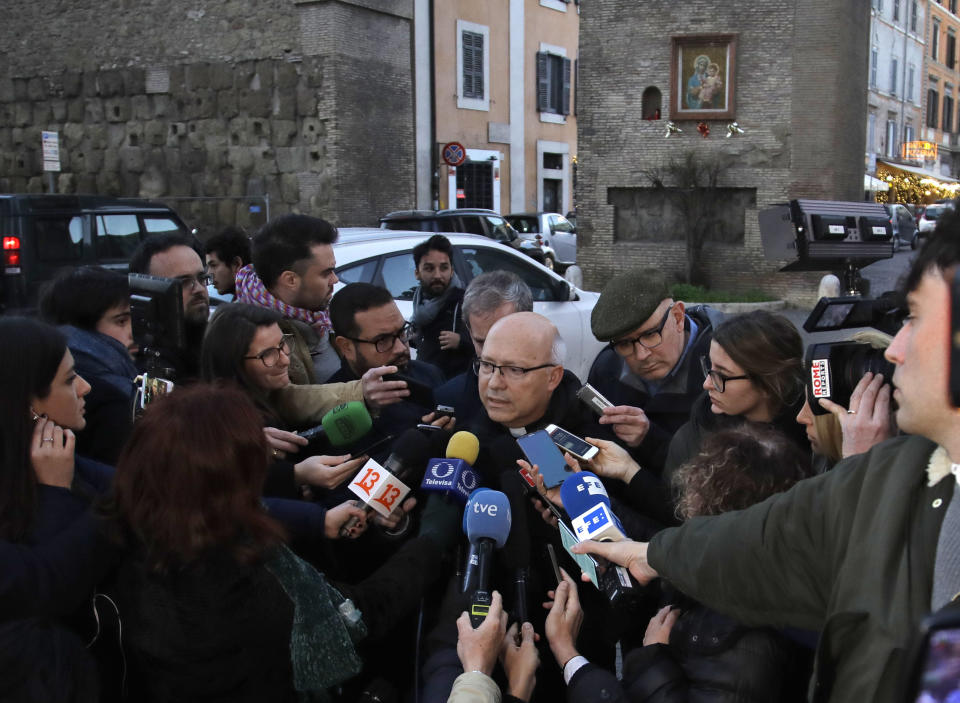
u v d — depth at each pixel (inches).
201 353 102.9
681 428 98.0
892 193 1330.0
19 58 765.9
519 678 71.1
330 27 654.5
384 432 104.4
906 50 1455.5
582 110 575.8
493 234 534.3
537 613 84.2
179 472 63.9
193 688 66.7
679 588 62.7
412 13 733.9
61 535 67.4
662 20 548.4
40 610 63.9
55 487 70.6
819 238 161.3
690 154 544.7
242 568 65.9
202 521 64.0
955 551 43.9
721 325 92.8
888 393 69.6
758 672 64.1
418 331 200.4
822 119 523.8
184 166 719.1
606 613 86.5
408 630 91.1
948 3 1660.9
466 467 87.9
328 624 70.1
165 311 95.3
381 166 713.0
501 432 100.6
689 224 554.6
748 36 532.4
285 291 131.9
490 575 76.0
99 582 70.2
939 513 45.5
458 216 524.7
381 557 93.6
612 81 566.3
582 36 569.0
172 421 65.5
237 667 66.6
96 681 62.6
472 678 66.5
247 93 690.2
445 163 793.6
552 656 83.8
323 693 76.0
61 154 760.3
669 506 86.0
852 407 71.1
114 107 736.3
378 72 703.7
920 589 45.0
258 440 67.5
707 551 60.0
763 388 89.9
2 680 58.2
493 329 93.8
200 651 65.2
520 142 906.7
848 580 48.3
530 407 93.3
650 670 67.8
